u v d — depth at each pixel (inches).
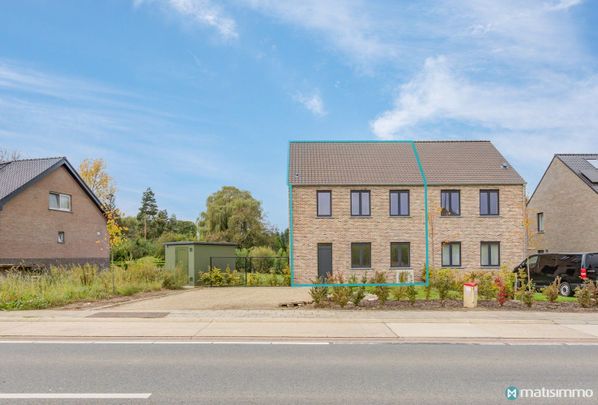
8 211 1018.1
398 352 331.6
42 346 351.6
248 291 787.4
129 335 386.9
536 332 403.2
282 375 268.7
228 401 222.5
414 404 219.5
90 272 767.7
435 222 1005.2
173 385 248.4
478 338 380.5
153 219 2464.3
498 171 1059.3
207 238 1733.5
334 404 218.8
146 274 833.5
